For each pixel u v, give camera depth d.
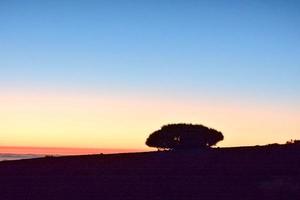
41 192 21.05
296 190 20.69
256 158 25.12
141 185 21.62
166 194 20.61
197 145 43.47
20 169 24.09
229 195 20.47
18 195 20.75
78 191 21.08
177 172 23.28
